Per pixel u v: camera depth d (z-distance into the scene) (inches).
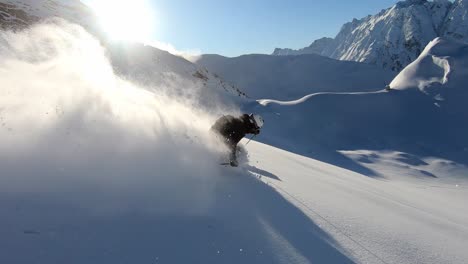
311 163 514.3
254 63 7500.0
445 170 2091.5
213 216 145.7
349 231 171.5
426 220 241.4
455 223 262.8
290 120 2906.0
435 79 3590.1
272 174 268.5
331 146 2566.4
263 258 123.5
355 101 3218.5
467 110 3075.8
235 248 124.9
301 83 7062.0
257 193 194.2
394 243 169.2
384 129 2878.9
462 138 2714.1
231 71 7244.1
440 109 3134.8
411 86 3558.1
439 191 1192.8
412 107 3191.4
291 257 129.6
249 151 405.1
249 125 238.1
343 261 137.5
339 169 589.0
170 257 109.3
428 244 179.9
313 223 170.2
